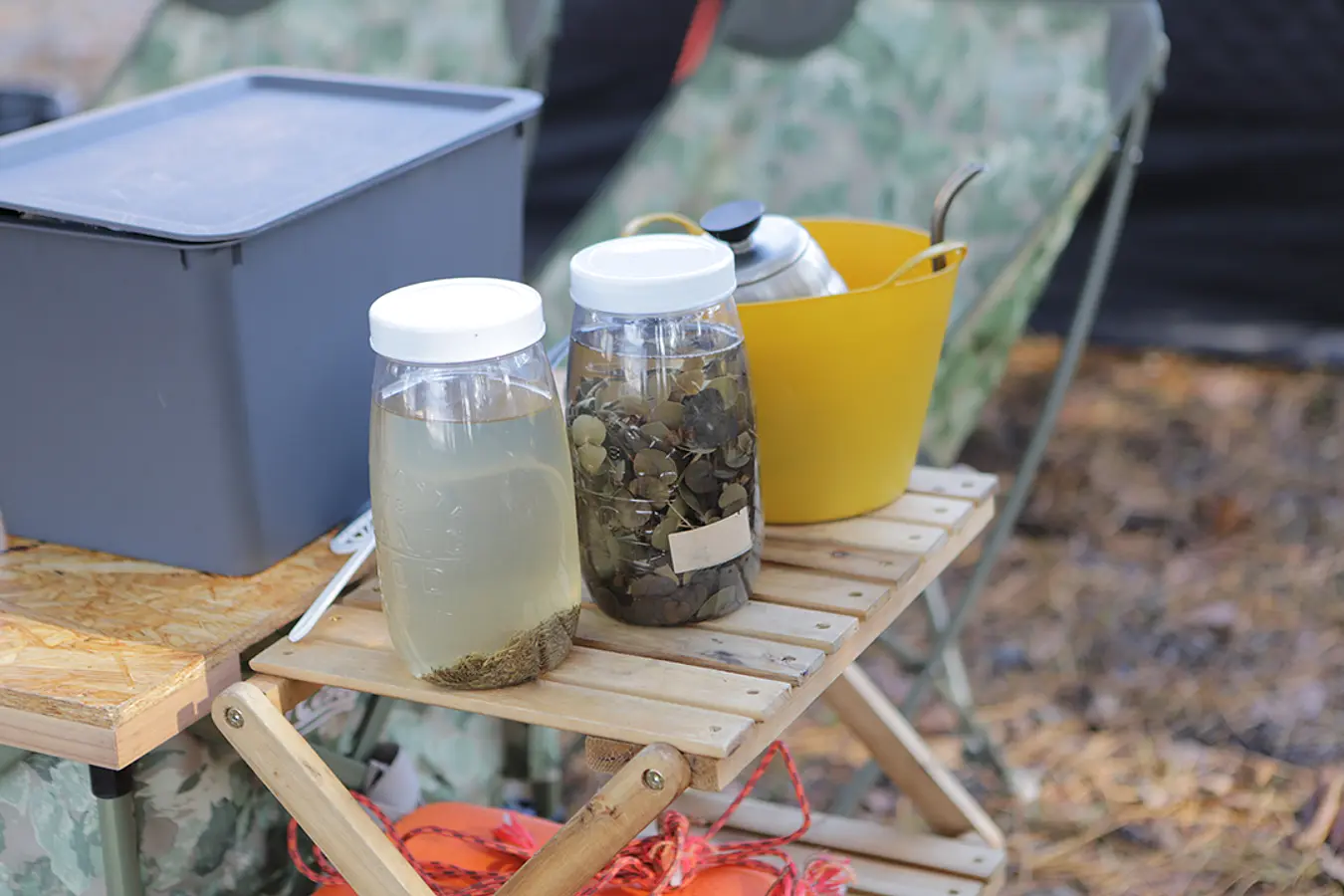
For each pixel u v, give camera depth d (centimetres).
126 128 124
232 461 103
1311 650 246
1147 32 178
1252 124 349
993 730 226
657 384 91
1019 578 273
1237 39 344
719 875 107
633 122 343
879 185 196
